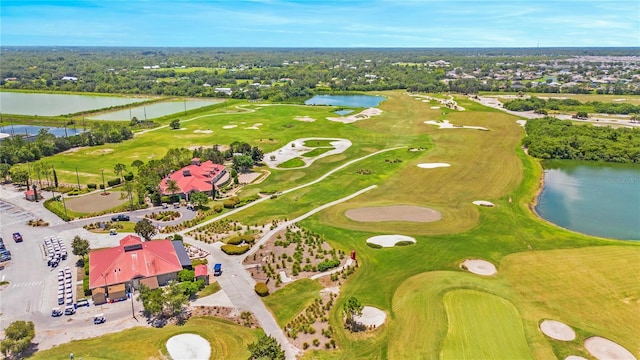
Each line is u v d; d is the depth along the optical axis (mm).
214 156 142125
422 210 104438
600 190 124875
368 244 86188
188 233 92438
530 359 55031
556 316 63688
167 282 73688
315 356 55938
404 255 81938
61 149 162500
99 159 152375
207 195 112812
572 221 102312
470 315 63625
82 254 78688
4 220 99500
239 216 101750
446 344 57625
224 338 59469
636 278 74000
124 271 72125
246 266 78688
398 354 56031
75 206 108500
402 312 64750
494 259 80438
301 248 85000
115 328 61562
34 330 59656
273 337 58875
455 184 123688
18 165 143500
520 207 107375
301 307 66625
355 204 108688
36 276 75188
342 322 62656
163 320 63531
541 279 73500
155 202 109688
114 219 99375
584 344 57844
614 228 98500
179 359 55281
